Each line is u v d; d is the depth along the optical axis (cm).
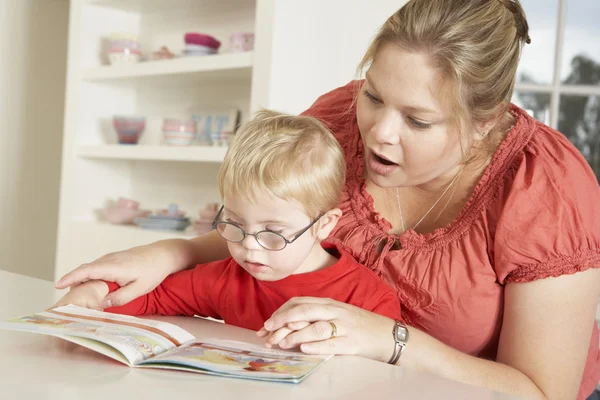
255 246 106
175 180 313
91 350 81
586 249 105
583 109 269
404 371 81
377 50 103
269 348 88
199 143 281
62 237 306
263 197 104
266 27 235
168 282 115
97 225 292
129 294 107
